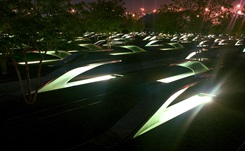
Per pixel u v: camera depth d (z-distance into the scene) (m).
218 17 23.52
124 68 21.34
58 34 10.59
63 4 10.49
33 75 17.72
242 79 17.72
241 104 12.20
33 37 10.27
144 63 24.22
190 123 9.77
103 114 10.74
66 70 14.52
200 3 22.78
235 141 8.31
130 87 15.23
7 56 10.62
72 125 9.52
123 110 11.27
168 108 11.12
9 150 7.61
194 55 26.23
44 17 10.23
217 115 10.69
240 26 39.31
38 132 8.86
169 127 9.35
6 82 15.45
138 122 8.70
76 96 13.16
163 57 29.08
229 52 34.53
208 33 24.66
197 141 8.27
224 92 14.21
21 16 9.82
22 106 11.33
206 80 15.98
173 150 7.65
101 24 28.09
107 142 8.04
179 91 10.04
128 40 50.66
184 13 24.30
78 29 11.44
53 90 14.10
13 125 9.38
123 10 28.53
